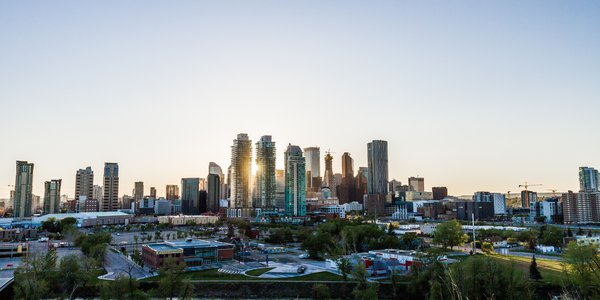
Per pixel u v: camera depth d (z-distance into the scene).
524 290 169.50
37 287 170.25
